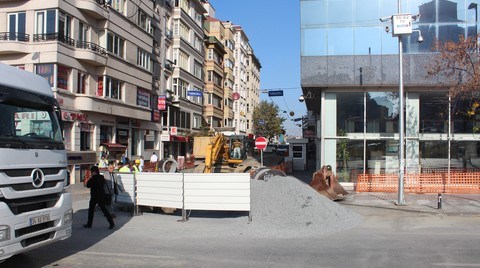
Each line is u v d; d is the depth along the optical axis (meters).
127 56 31.52
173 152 44.50
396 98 20.95
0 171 6.05
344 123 21.38
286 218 10.96
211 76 56.25
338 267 6.96
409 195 18.02
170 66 42.12
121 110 30.27
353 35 20.23
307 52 20.55
